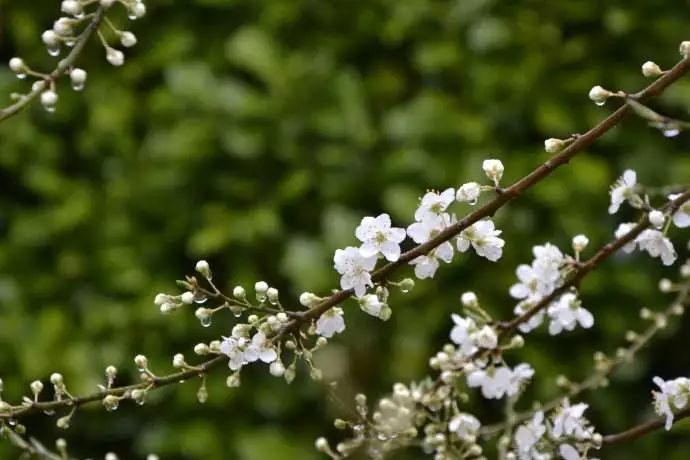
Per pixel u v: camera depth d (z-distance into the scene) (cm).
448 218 130
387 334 186
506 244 183
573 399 180
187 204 189
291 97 187
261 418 188
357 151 188
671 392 136
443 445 140
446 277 184
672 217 135
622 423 186
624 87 188
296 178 186
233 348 130
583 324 138
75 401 131
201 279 189
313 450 185
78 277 188
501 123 188
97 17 130
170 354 185
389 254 129
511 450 145
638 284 184
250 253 187
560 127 184
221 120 187
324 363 181
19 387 181
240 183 188
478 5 188
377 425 141
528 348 184
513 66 189
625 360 149
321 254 183
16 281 187
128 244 189
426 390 142
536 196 183
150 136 188
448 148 186
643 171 187
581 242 138
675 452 186
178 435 184
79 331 185
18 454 181
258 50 186
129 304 186
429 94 187
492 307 183
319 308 130
